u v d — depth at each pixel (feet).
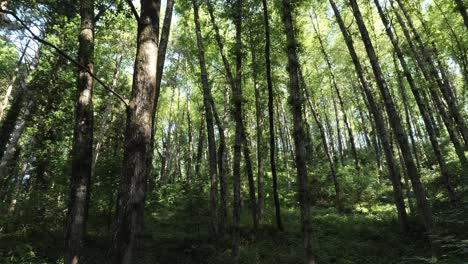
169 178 110.01
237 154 34.76
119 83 80.79
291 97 27.17
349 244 36.65
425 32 59.57
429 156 80.28
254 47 46.75
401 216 39.29
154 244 36.65
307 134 83.15
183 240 38.50
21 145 64.69
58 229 36.96
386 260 31.71
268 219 51.34
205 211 54.08
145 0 16.48
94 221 43.83
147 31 15.87
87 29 29.43
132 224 13.42
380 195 64.90
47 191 40.55
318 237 41.42
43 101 55.31
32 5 37.60
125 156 14.32
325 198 67.97
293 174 85.81
